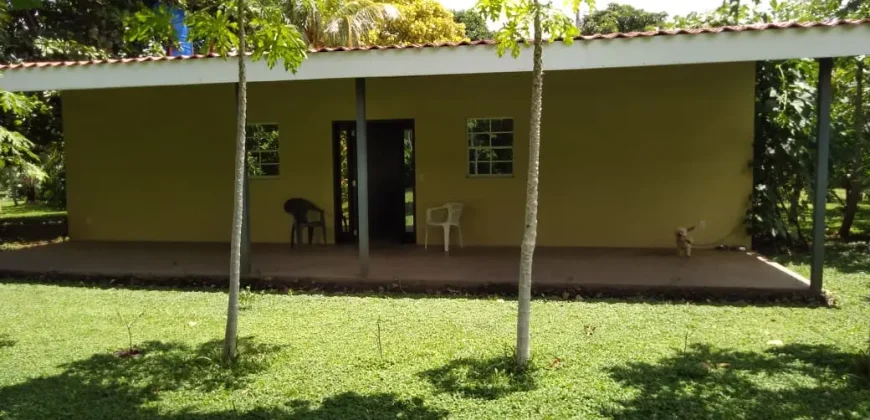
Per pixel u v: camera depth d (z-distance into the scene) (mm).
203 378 3975
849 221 9641
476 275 6719
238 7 4082
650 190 8570
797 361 4125
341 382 3881
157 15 3936
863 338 4621
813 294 5836
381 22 17484
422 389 3736
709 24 10430
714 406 3430
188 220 9836
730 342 4574
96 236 10148
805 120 8258
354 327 5086
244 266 6918
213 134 9641
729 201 8375
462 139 8977
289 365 4195
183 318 5457
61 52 10781
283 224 9508
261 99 9414
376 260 7766
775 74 8422
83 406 3574
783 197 8625
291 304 5934
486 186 8969
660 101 8430
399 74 6086
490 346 4531
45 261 8023
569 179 8766
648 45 5574
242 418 3393
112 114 9930
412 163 9234
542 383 3793
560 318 5277
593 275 6641
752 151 8242
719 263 7289
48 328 5164
